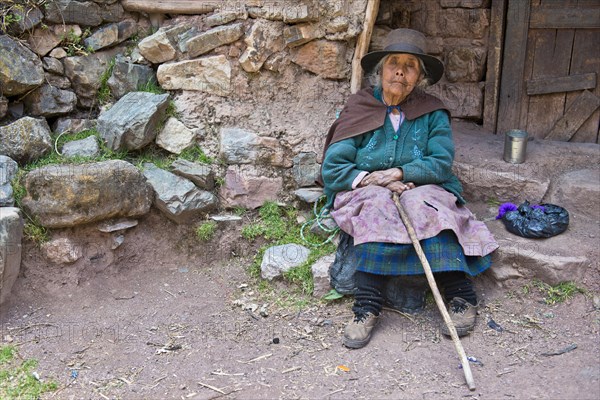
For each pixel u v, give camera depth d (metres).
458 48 4.62
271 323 3.34
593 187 3.77
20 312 3.39
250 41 3.98
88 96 4.08
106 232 3.66
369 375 2.93
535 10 4.35
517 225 3.61
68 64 3.98
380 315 3.37
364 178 3.49
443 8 4.60
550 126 4.52
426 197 3.31
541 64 4.43
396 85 3.46
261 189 3.95
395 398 2.77
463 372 2.93
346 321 3.34
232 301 3.54
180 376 2.94
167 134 3.95
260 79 4.09
